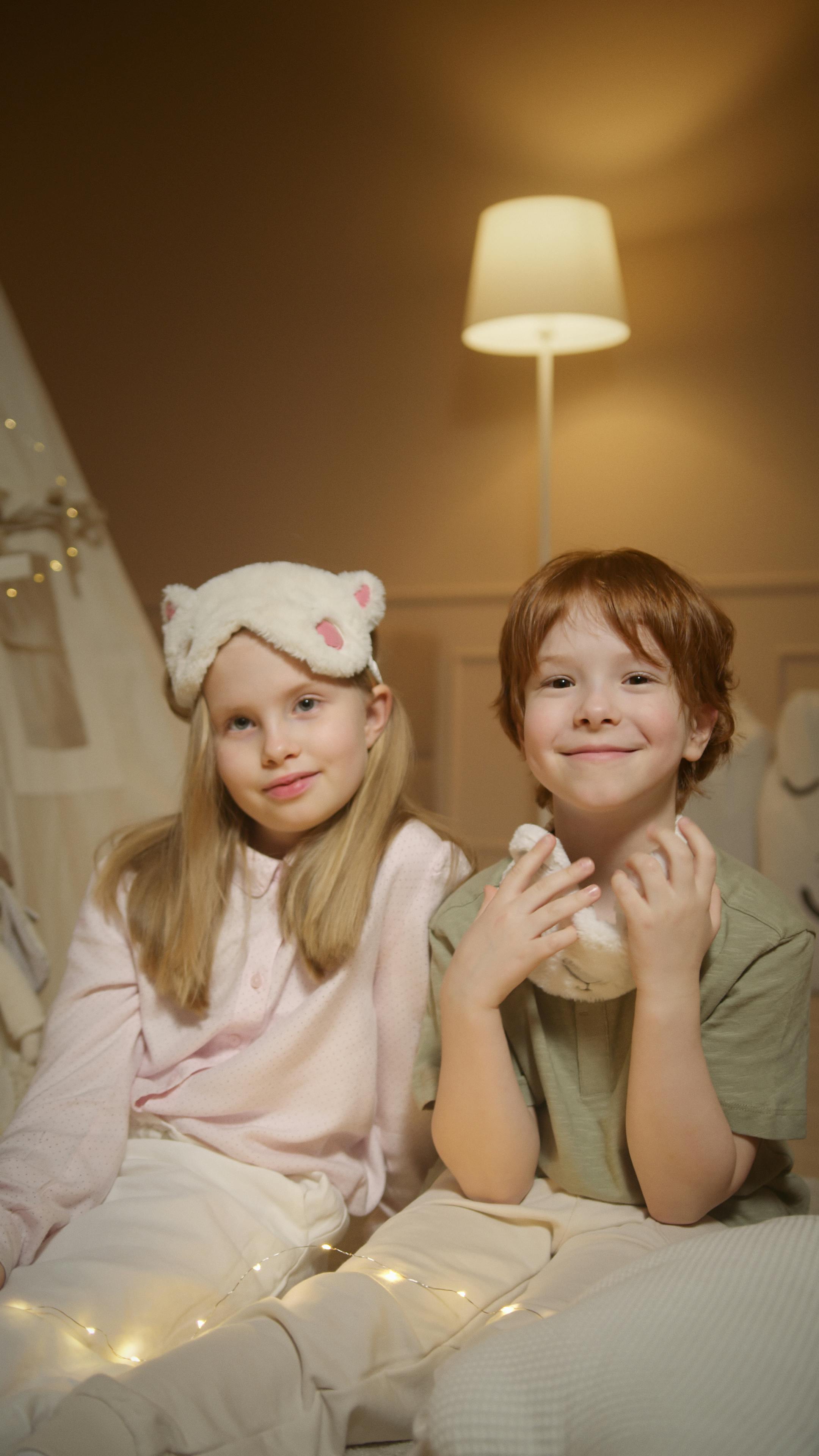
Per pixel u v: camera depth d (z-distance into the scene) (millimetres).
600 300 2580
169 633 911
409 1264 714
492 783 3281
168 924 884
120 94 3535
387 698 930
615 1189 799
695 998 720
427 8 3205
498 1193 791
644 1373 492
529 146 3143
